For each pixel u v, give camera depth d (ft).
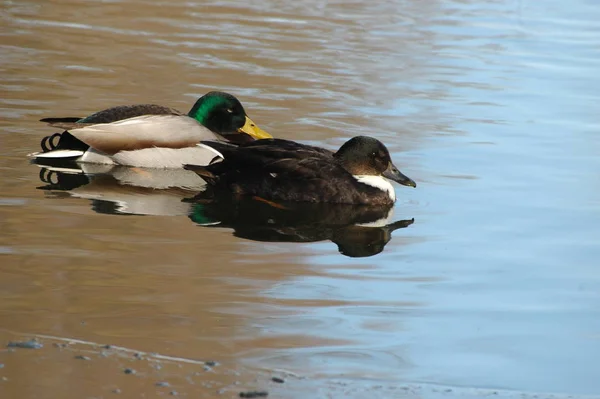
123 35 79.20
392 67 74.23
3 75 66.03
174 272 36.70
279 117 61.00
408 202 48.47
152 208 45.47
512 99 67.41
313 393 27.04
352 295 35.55
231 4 92.22
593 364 30.32
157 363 28.25
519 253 41.06
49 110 59.36
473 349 31.17
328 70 72.38
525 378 29.14
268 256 39.50
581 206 47.34
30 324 30.73
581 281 37.83
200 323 31.83
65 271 35.99
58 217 42.80
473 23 89.76
